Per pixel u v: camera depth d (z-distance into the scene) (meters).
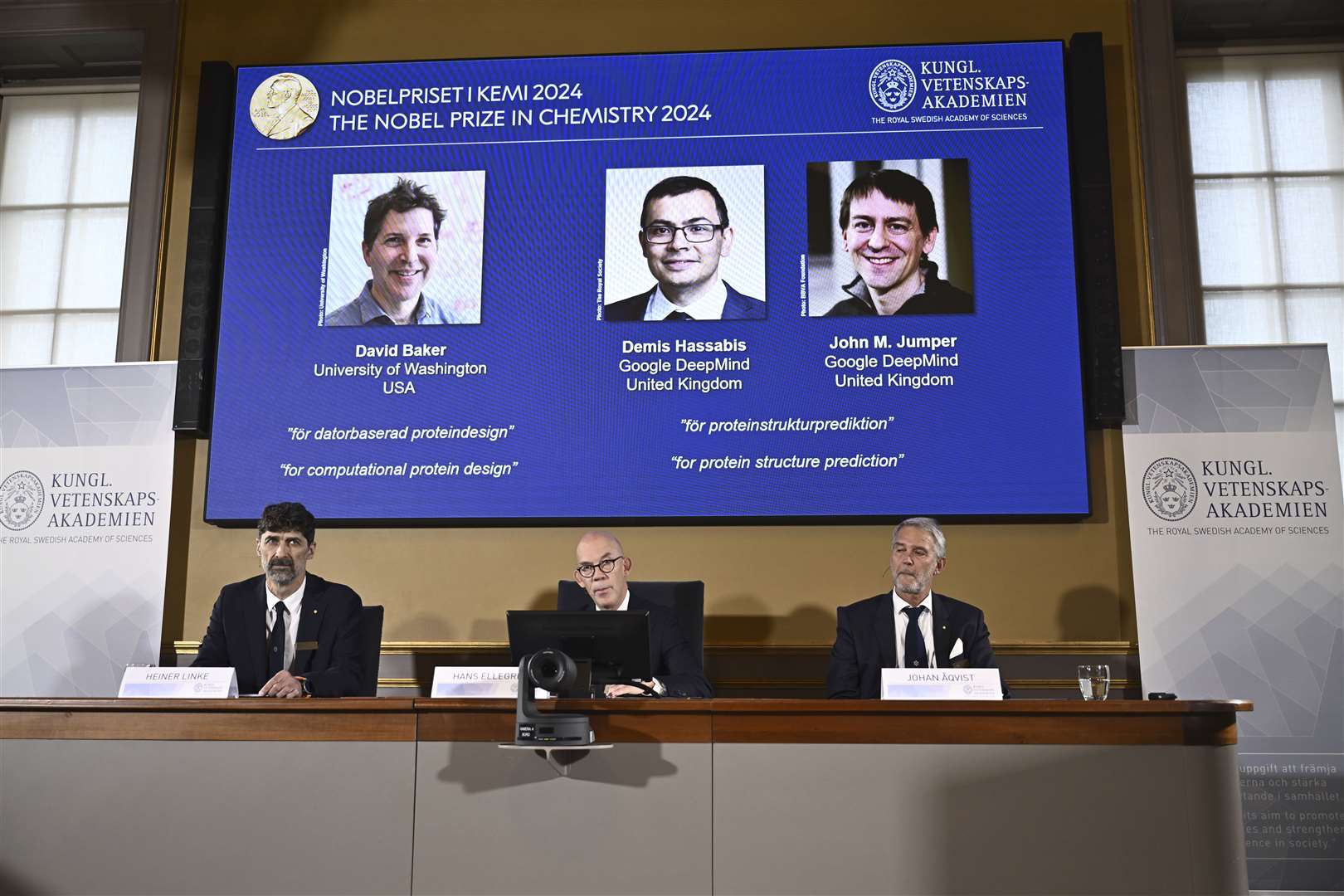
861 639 3.37
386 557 4.11
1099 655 3.89
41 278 4.63
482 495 4.03
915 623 3.35
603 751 2.31
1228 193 4.40
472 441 4.06
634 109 4.22
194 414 4.06
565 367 4.09
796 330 4.05
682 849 2.27
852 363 4.02
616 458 4.02
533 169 4.21
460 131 4.25
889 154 4.14
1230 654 3.73
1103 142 4.07
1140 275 4.18
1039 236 4.06
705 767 2.30
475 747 2.33
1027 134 4.12
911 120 4.15
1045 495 3.91
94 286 4.62
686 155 4.18
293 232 4.21
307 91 4.31
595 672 2.55
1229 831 2.25
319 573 4.11
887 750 2.29
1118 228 4.22
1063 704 2.29
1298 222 4.37
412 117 4.27
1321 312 4.31
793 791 2.28
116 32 4.53
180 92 4.49
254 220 4.23
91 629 3.93
